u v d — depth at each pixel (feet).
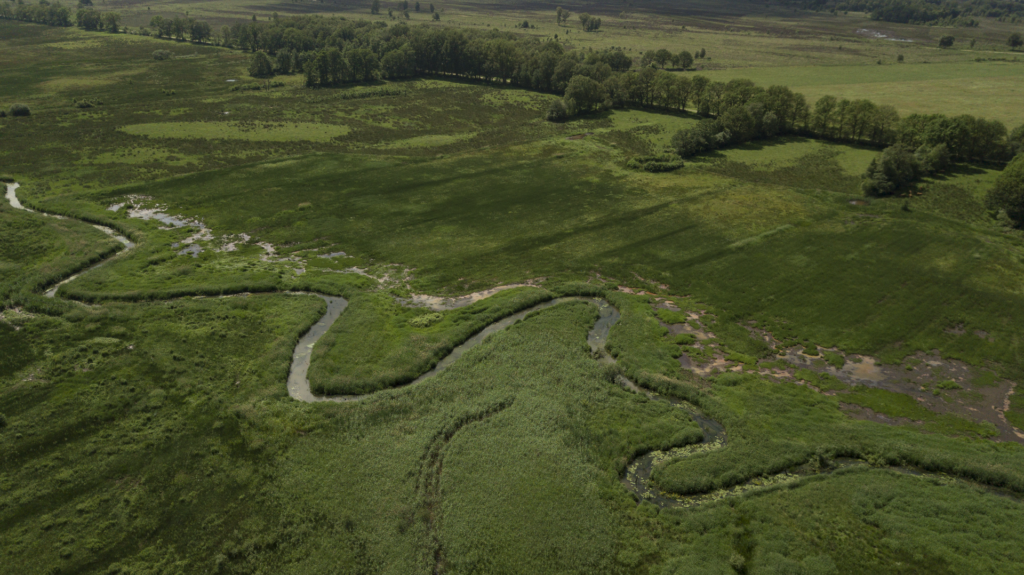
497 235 267.18
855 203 305.32
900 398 165.68
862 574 114.11
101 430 148.77
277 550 118.62
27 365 171.53
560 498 131.03
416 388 165.27
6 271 220.64
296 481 134.62
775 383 171.22
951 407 162.09
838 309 209.36
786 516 127.34
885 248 253.24
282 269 231.50
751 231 270.87
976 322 201.16
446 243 258.78
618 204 303.07
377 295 214.90
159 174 329.72
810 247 254.88
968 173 346.54
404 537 120.47
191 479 135.13
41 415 152.46
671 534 123.85
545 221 282.15
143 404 157.79
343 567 114.73
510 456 142.00
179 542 120.16
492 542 120.57
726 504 131.13
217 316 199.31
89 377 167.73
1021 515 125.49
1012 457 142.31
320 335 193.47
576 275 232.32
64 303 201.67
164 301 208.13
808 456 144.36
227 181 321.32
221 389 164.96
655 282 228.63
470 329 193.98
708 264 241.35
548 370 174.19
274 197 302.45
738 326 200.23
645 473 141.18
